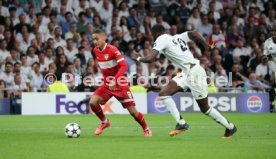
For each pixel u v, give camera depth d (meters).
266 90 63.16
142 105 59.28
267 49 47.41
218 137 32.12
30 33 64.69
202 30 71.12
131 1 71.38
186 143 28.44
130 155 23.58
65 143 28.48
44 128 39.78
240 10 73.44
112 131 36.81
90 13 67.94
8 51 62.56
